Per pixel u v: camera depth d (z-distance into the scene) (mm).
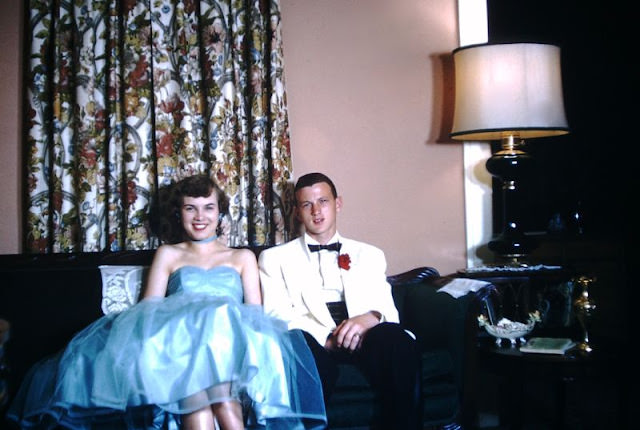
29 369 2547
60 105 3090
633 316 4285
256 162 3199
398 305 3146
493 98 3025
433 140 3441
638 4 4598
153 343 2242
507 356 2619
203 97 3207
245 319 2400
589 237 4406
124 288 2863
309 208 2893
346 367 2504
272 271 2875
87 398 2238
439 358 2570
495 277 3041
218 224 3129
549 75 3074
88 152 3076
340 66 3393
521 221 4801
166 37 3152
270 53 3215
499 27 4832
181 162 3137
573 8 4797
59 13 3096
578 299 2711
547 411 3400
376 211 3406
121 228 3145
